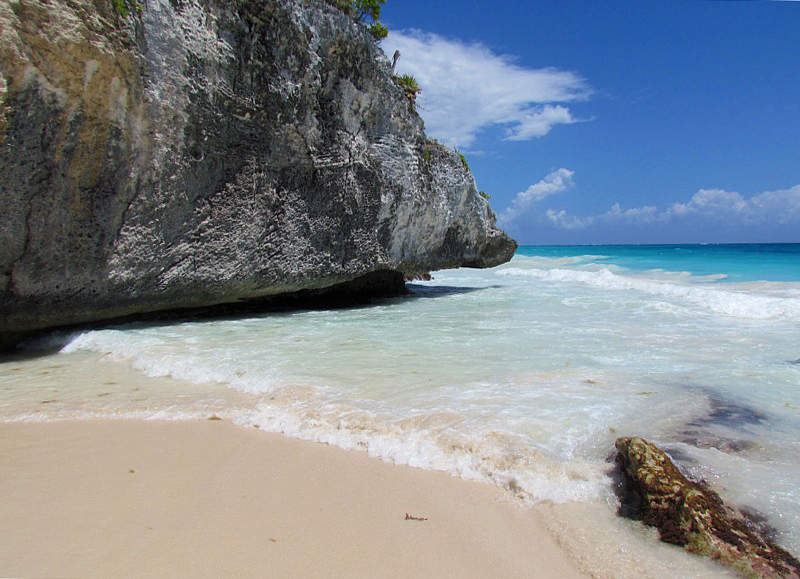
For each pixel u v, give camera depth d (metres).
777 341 7.26
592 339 7.64
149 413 4.68
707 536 2.62
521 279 20.48
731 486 3.10
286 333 8.59
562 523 2.84
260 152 10.29
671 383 5.27
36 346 7.89
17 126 6.76
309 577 2.36
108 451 3.86
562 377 5.52
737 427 4.09
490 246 17.03
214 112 9.25
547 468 3.37
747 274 19.86
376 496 3.15
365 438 3.97
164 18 8.28
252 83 9.85
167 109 8.41
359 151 12.20
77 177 7.64
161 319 10.16
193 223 9.42
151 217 8.77
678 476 3.03
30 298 7.72
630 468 3.18
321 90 11.20
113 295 8.66
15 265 7.38
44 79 6.78
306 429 4.21
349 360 6.41
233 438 4.11
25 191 7.12
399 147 13.13
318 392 5.05
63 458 3.73
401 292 15.72
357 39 11.68
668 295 12.88
